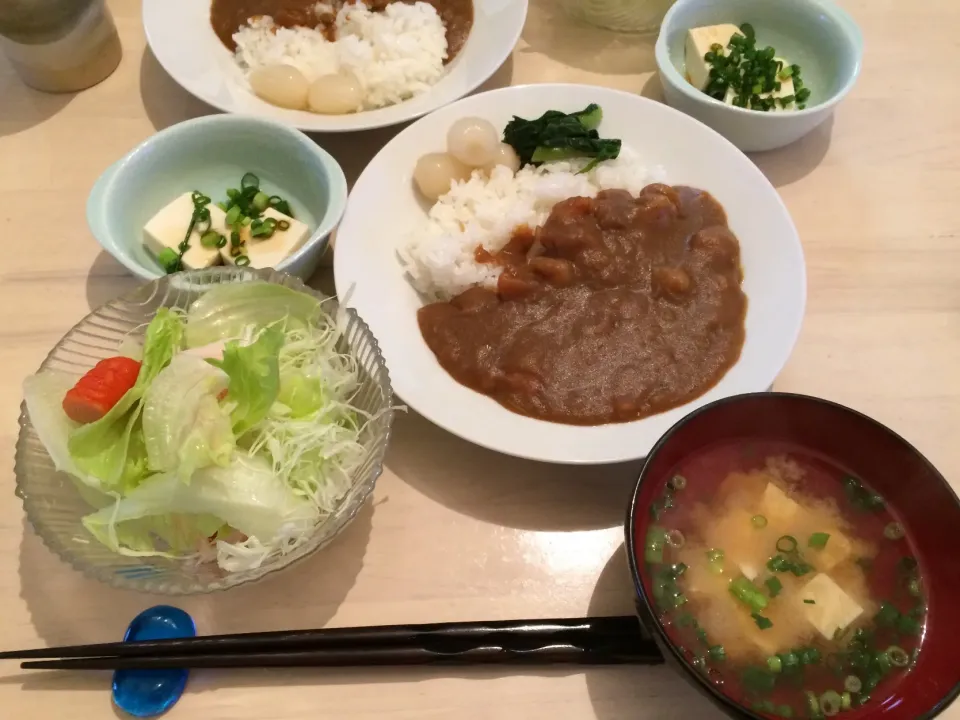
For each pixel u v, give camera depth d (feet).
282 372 1.22
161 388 1.10
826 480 1.15
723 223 1.53
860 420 1.10
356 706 1.11
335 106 1.65
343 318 1.29
